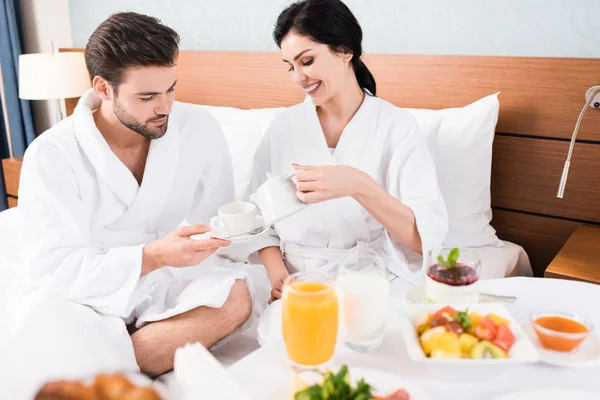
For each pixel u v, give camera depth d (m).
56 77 2.65
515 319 0.91
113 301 1.20
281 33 1.35
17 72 3.24
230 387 0.53
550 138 1.73
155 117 1.26
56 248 1.26
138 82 1.19
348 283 0.83
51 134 1.30
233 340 1.29
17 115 3.29
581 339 0.78
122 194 1.32
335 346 0.85
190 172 1.46
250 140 1.94
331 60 1.34
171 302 1.29
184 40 2.62
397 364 0.81
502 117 1.78
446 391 0.74
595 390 0.73
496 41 1.83
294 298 0.79
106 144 1.30
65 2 3.05
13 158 2.93
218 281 1.28
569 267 1.40
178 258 1.19
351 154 1.43
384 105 1.45
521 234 1.85
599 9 1.63
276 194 1.12
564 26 1.70
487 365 0.75
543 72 1.69
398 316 0.94
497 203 1.86
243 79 2.36
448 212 1.71
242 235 1.17
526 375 0.77
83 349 1.08
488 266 1.56
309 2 1.32
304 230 1.42
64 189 1.29
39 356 1.07
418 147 1.40
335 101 1.43
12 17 3.16
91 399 0.33
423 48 1.97
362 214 1.40
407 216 1.26
